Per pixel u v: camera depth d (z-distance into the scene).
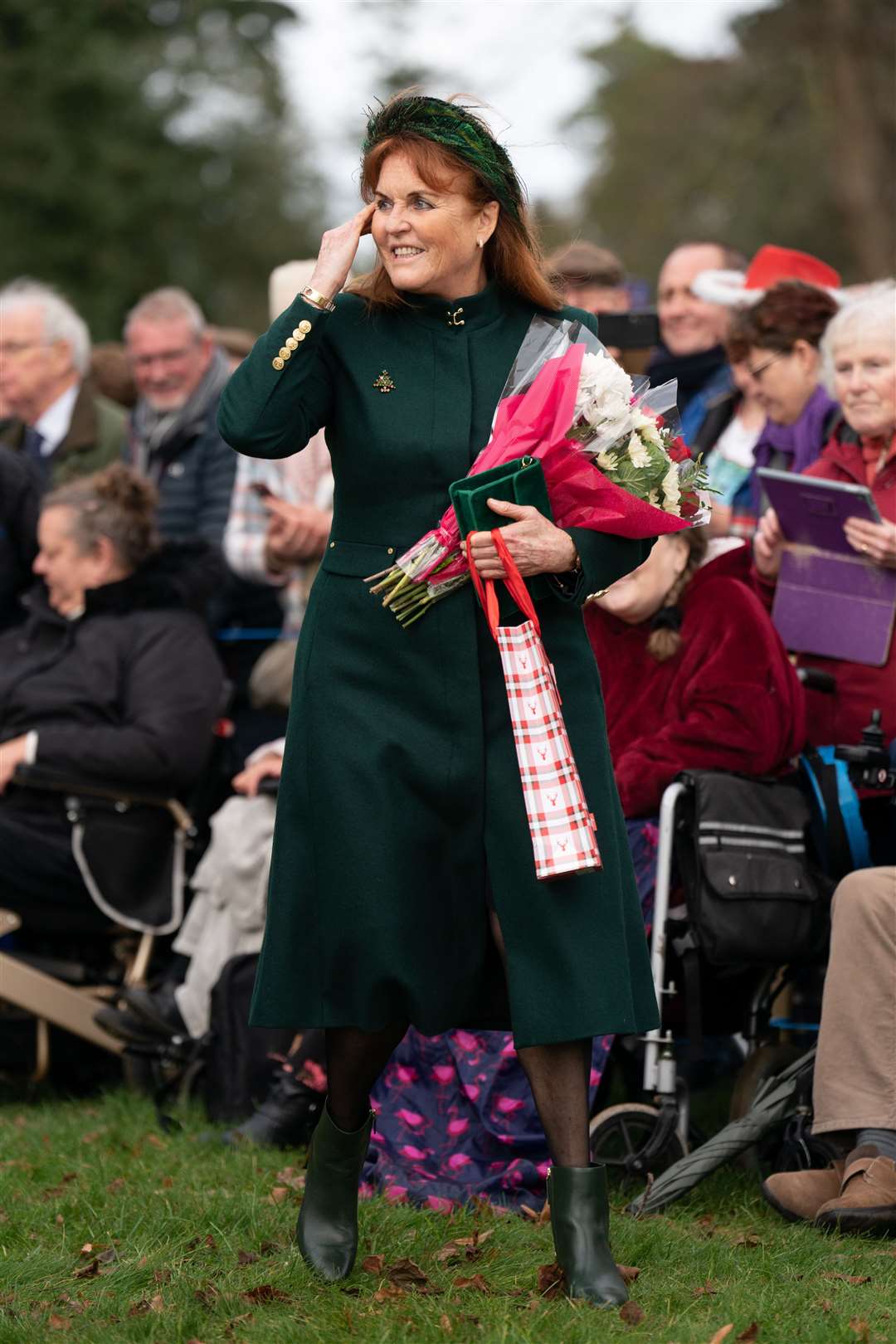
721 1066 13.14
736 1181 10.66
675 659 11.43
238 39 58.97
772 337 13.18
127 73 56.25
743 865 10.43
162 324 16.33
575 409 7.79
